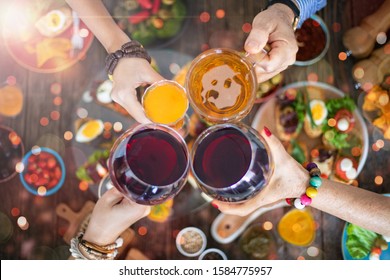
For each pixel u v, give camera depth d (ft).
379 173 3.11
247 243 3.11
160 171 1.98
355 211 2.40
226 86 2.21
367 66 3.11
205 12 3.22
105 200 2.39
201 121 3.04
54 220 3.15
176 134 2.06
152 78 2.49
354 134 3.05
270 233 3.12
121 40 2.74
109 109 3.18
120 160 1.98
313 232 3.11
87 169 3.16
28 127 3.18
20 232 3.14
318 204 2.43
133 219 2.39
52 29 3.15
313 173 2.32
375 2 3.16
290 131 3.05
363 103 3.12
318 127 3.05
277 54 2.35
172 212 3.14
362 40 3.11
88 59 3.20
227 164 1.98
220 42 3.21
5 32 3.15
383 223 2.39
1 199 3.15
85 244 2.41
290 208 3.11
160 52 3.19
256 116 3.06
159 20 3.19
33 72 3.20
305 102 3.08
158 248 3.13
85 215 3.14
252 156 1.98
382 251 2.98
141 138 2.00
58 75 3.20
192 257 3.12
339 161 3.03
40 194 3.15
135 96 2.51
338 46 3.17
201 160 2.00
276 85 3.10
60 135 3.18
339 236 3.10
